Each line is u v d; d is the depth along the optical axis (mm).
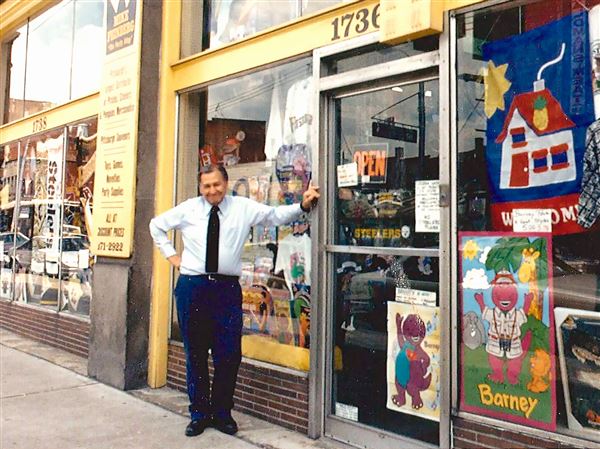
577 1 3416
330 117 4574
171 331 5836
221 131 5582
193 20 5906
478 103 3744
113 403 5297
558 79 3463
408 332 4039
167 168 5848
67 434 4551
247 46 5191
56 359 6844
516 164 3584
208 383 4625
